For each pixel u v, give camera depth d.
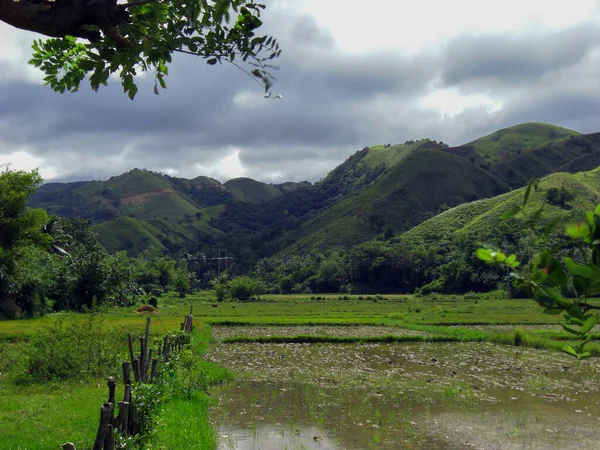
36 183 45.69
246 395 18.56
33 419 12.41
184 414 13.52
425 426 14.78
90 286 56.34
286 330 43.53
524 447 13.02
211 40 3.62
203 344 31.16
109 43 3.57
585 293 1.93
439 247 112.81
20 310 46.34
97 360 18.53
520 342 34.62
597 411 16.58
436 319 50.34
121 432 8.52
